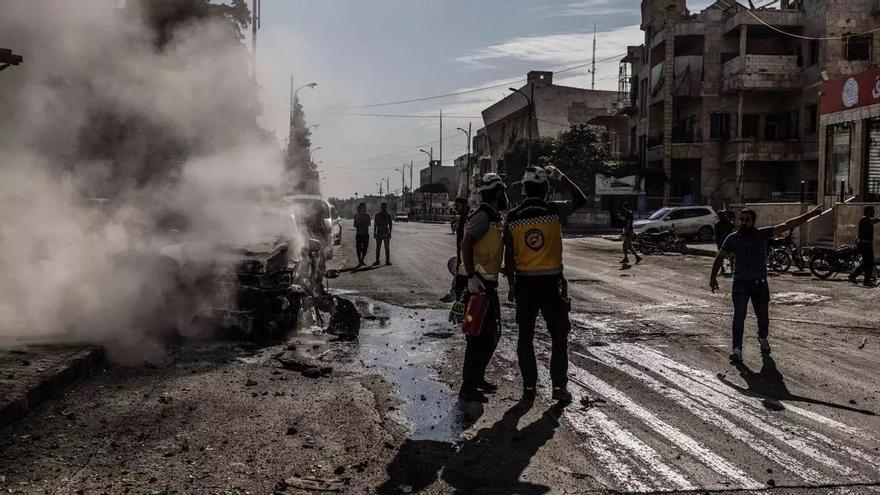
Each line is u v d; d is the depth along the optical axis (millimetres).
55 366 5762
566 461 4297
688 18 43781
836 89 24547
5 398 4891
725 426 5008
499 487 3893
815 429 4957
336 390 5855
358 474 4059
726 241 7340
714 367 6852
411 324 9219
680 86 42344
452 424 4988
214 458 4250
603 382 6219
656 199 44750
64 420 4910
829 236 22156
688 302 11648
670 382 6238
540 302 5633
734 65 40125
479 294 5594
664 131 42594
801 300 12344
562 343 5633
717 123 42281
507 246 5730
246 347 7559
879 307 11430
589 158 45969
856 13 36562
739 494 3822
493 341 5742
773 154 39344
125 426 4812
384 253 22953
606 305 11227
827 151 25375
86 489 3750
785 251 17906
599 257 22734
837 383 6273
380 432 4785
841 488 3920
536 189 5688
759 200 41375
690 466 4234
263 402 5449
